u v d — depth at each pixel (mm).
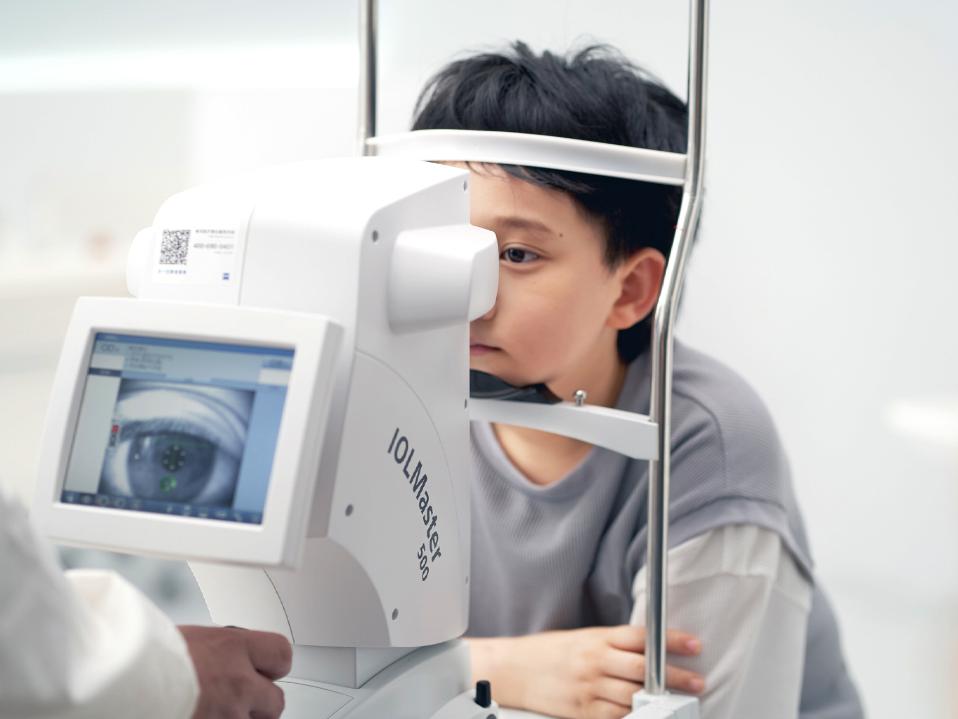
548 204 1143
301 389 639
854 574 1391
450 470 825
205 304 678
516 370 1158
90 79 2053
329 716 761
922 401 1324
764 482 1270
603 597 1335
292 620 794
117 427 690
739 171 1356
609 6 1347
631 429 1039
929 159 1286
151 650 529
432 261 719
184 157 1981
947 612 1361
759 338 1374
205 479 660
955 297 1293
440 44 1414
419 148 1075
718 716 1228
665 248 1250
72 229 2148
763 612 1251
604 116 1194
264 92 1774
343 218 707
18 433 2195
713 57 1353
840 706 1416
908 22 1278
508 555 1370
